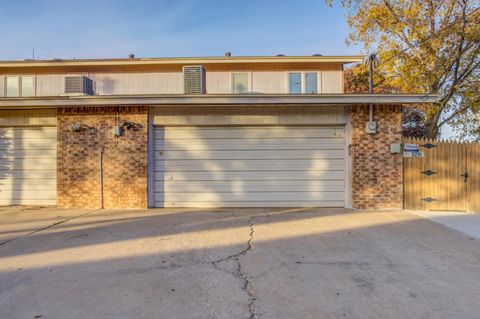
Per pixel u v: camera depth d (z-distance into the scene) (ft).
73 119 28.12
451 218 23.63
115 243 17.30
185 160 28.45
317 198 28.07
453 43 41.27
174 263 14.20
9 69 40.40
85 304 10.40
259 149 28.32
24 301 10.59
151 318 9.52
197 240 17.84
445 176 26.89
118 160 27.81
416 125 56.85
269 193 28.25
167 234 19.15
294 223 21.94
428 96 25.22
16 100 26.37
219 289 11.50
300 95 25.64
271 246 16.66
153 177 28.32
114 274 12.94
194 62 39.37
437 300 10.67
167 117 28.04
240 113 27.96
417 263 14.20
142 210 26.99
